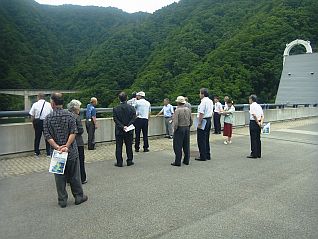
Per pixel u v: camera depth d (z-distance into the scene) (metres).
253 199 5.66
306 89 47.00
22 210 5.09
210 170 7.76
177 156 8.17
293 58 50.25
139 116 9.89
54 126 5.23
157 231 4.37
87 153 9.62
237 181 6.81
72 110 6.32
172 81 53.66
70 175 5.32
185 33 72.50
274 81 52.88
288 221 4.73
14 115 8.84
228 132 11.88
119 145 8.03
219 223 4.64
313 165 8.40
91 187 6.29
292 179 7.01
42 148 9.37
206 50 66.62
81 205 5.32
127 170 7.66
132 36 83.56
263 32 59.47
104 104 61.41
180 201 5.53
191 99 41.16
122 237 4.19
